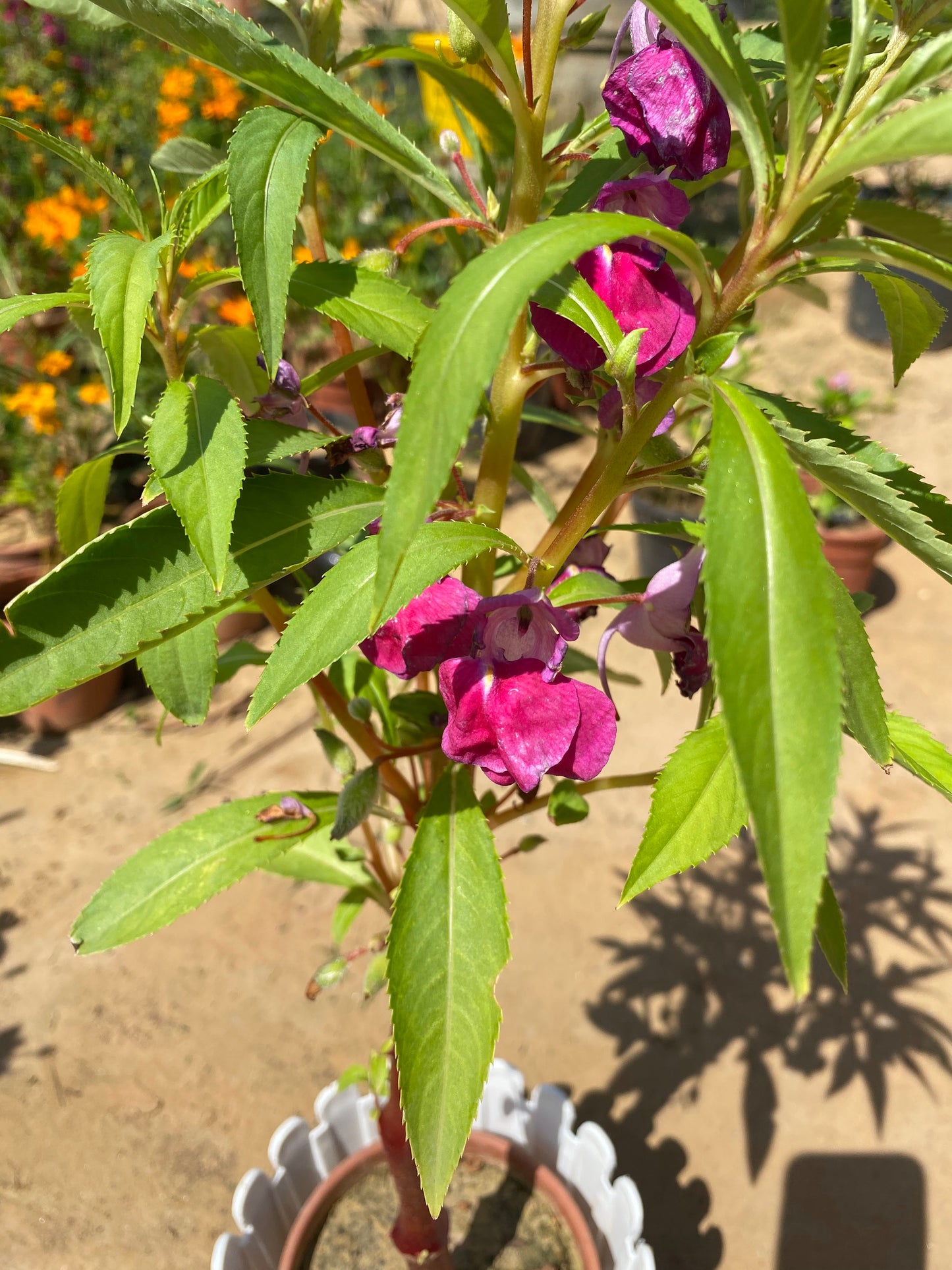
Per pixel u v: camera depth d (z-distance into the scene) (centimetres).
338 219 128
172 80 118
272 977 81
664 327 25
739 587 18
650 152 25
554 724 25
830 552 113
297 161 25
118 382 25
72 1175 67
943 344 176
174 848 37
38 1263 62
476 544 25
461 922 30
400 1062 27
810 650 18
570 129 35
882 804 94
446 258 136
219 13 24
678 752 27
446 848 31
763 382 165
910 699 104
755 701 17
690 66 24
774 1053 75
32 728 105
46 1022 76
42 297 27
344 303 28
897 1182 67
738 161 33
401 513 17
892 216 22
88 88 133
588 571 36
